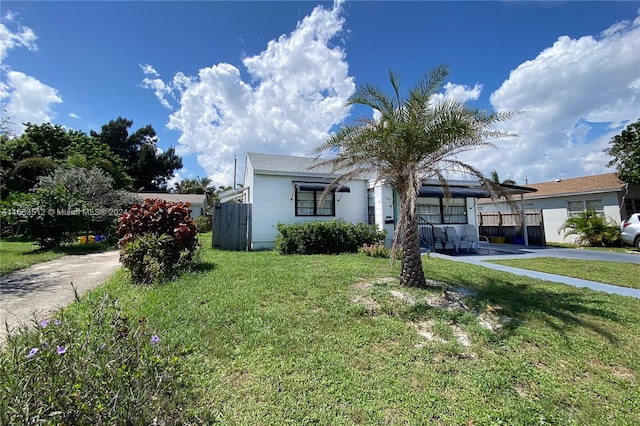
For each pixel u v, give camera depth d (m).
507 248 14.36
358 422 2.31
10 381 1.72
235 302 4.69
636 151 13.78
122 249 6.52
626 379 3.00
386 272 7.00
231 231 12.22
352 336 3.71
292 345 3.43
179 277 6.25
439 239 12.85
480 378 2.93
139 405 1.91
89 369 1.91
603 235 14.51
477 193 13.18
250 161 13.60
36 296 5.35
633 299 5.45
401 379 2.88
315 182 13.10
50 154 24.94
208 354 3.19
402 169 5.76
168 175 43.91
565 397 2.70
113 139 39.22
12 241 15.27
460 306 4.84
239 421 2.27
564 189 17.92
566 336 3.86
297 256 9.93
